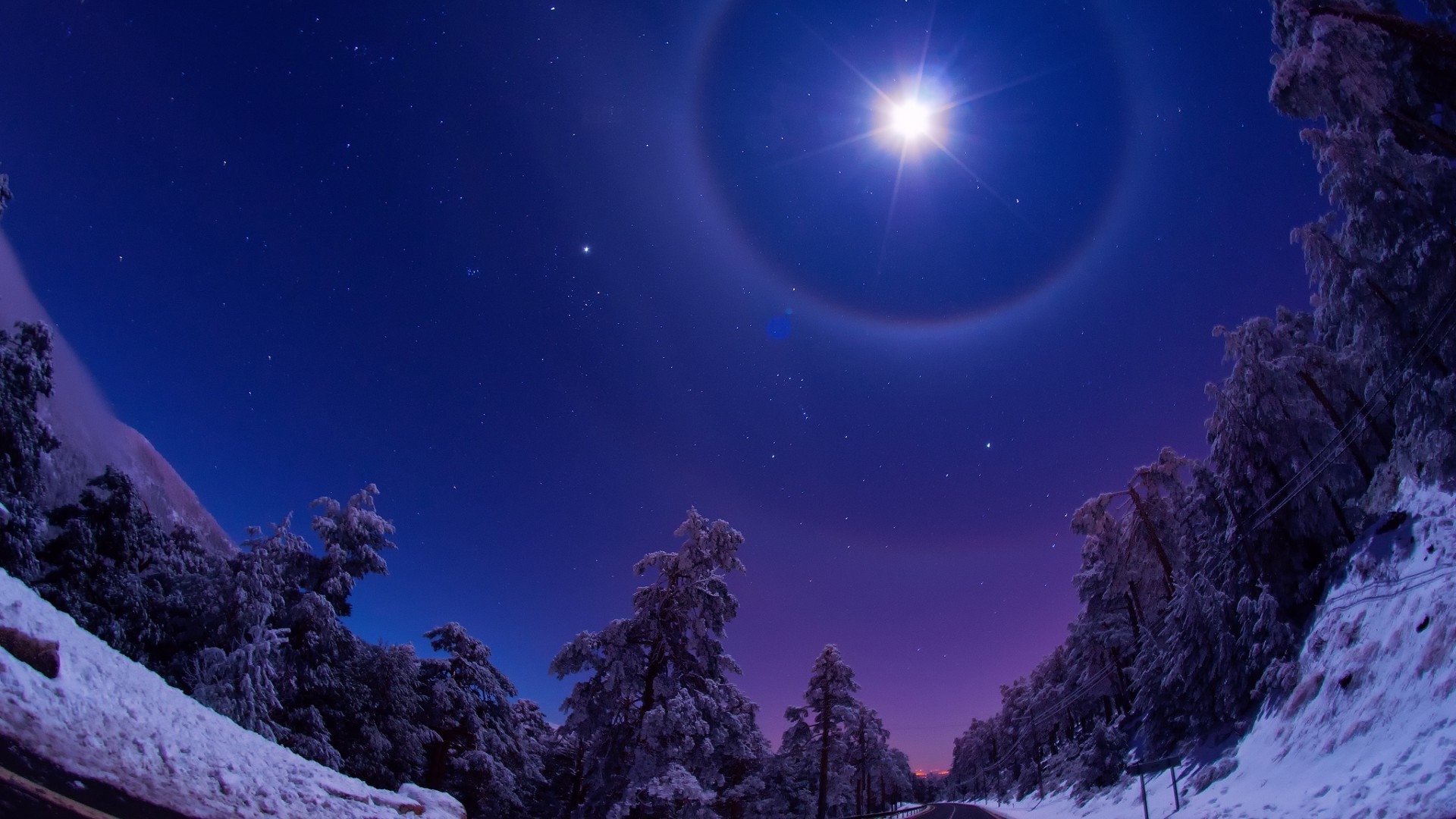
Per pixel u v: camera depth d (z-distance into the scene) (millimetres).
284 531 24797
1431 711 12727
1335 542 21734
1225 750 20391
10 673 5379
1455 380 17281
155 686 7422
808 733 40938
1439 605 14719
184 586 23141
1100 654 37750
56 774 4766
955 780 106562
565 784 40750
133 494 25734
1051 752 54625
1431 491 18391
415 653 27688
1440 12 20125
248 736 8156
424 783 28828
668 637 20188
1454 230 17641
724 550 21219
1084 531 37000
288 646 23109
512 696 33688
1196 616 23828
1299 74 21000
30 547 21469
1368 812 11148
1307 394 23281
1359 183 19438
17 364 22156
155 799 5301
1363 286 19938
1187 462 33094
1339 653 17641
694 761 18188
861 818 30969
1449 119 20656
